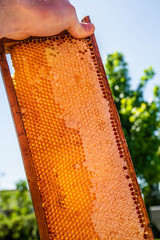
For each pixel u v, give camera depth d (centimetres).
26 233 455
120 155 78
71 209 76
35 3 74
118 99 288
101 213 75
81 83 80
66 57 80
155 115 262
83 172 77
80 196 76
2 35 76
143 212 75
